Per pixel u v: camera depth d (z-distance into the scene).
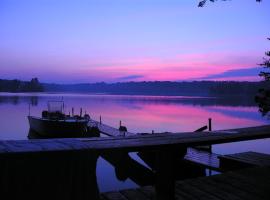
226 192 5.55
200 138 5.12
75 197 3.32
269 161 8.98
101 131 24.05
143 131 31.91
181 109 80.56
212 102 137.00
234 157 9.62
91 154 3.46
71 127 22.69
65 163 3.32
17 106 71.12
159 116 54.19
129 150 4.12
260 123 41.09
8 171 3.08
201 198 5.23
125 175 11.79
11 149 3.26
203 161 11.36
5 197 3.04
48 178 3.23
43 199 3.18
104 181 11.30
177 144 4.57
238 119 48.53
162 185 4.69
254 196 5.36
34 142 3.77
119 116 53.03
